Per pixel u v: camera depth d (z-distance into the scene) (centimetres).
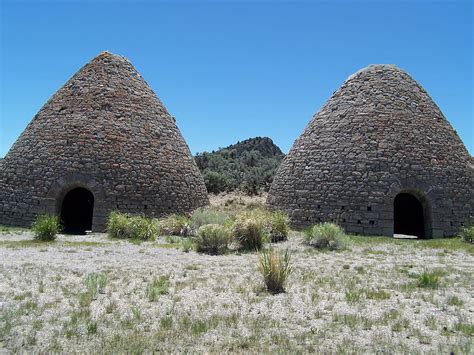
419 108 2102
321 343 615
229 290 888
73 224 2300
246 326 677
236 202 3509
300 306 786
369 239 1731
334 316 725
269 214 1809
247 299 825
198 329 652
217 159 5231
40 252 1296
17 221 1934
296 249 1459
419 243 1659
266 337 636
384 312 754
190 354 568
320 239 1542
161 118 2216
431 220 1902
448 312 759
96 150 1958
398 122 2014
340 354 568
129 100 2134
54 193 1908
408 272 1098
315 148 2077
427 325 691
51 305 755
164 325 670
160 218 1992
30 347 579
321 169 2008
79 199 2356
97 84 2125
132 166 1991
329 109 2161
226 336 635
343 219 1897
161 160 2088
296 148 2188
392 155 1934
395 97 2089
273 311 756
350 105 2095
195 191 2219
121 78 2184
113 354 560
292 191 2072
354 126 2022
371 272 1095
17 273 993
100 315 713
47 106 2127
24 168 1989
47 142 1995
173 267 1119
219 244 1387
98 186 1906
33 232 1759
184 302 800
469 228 1838
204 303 793
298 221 2005
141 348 580
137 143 2047
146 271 1059
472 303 816
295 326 686
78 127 1998
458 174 2009
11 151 2100
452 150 2058
